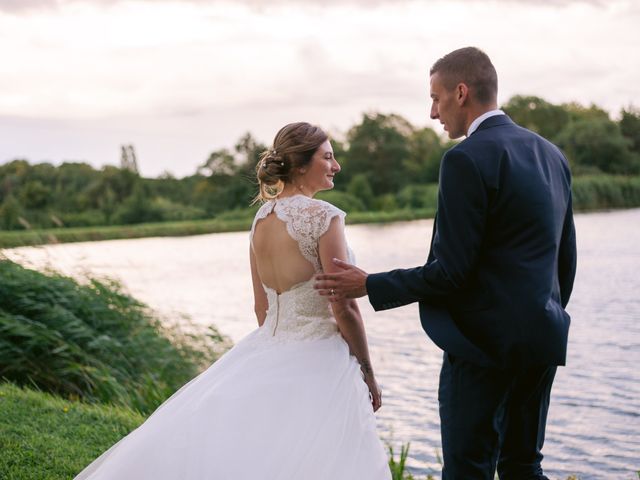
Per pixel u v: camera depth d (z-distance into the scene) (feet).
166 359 24.18
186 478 8.41
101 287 25.91
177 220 173.27
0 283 23.72
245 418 8.75
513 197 8.55
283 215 9.41
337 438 8.75
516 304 8.55
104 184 174.09
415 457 18.58
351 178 227.61
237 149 211.00
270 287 9.74
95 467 9.56
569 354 28.45
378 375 27.04
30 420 15.58
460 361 8.94
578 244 70.13
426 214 163.73
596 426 20.49
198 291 54.60
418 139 244.63
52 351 22.22
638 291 42.01
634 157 194.18
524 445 9.37
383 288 8.82
